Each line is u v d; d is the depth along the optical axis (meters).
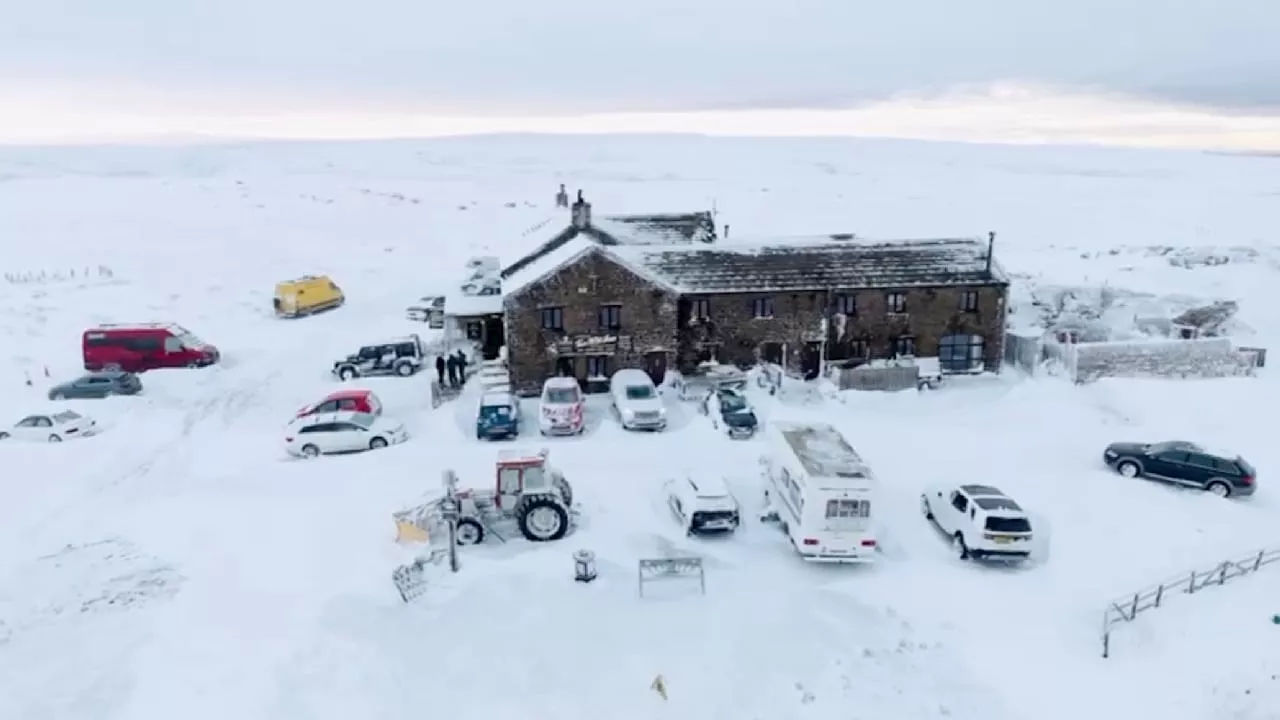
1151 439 36.25
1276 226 89.06
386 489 31.73
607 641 23.77
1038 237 85.06
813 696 22.25
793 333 44.31
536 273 42.56
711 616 24.78
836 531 26.47
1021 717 21.41
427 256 77.56
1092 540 28.64
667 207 107.50
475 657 23.08
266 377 46.31
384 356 46.66
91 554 27.59
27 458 35.22
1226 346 43.62
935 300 44.66
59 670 22.25
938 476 33.19
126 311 59.03
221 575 26.28
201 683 21.78
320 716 21.03
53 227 84.00
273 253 77.00
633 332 42.66
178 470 34.31
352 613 24.31
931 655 23.56
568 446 35.91
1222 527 29.25
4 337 52.19
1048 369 44.47
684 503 28.89
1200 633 23.25
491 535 28.44
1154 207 105.62
